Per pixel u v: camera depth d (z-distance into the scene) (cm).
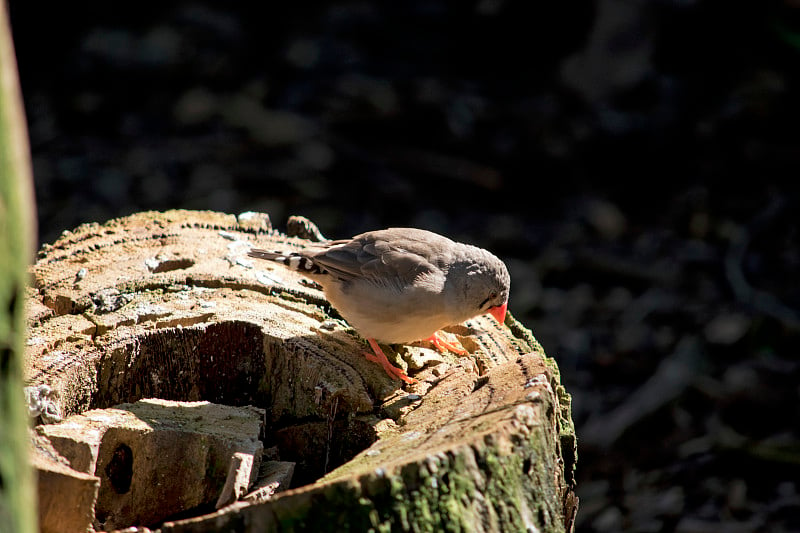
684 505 978
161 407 495
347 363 536
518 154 1560
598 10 1667
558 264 1344
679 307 1263
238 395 561
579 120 1633
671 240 1395
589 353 1197
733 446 1040
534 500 420
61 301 564
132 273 604
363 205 1432
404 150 1555
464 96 1677
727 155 1552
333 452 517
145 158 1505
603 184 1513
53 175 1444
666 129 1605
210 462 467
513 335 619
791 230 1395
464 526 386
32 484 312
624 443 1066
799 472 1008
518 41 1822
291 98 1667
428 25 1888
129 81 1712
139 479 467
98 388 523
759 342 1195
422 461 377
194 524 366
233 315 559
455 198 1467
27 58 1759
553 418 457
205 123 1605
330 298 604
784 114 1623
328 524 368
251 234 689
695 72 1706
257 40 1845
